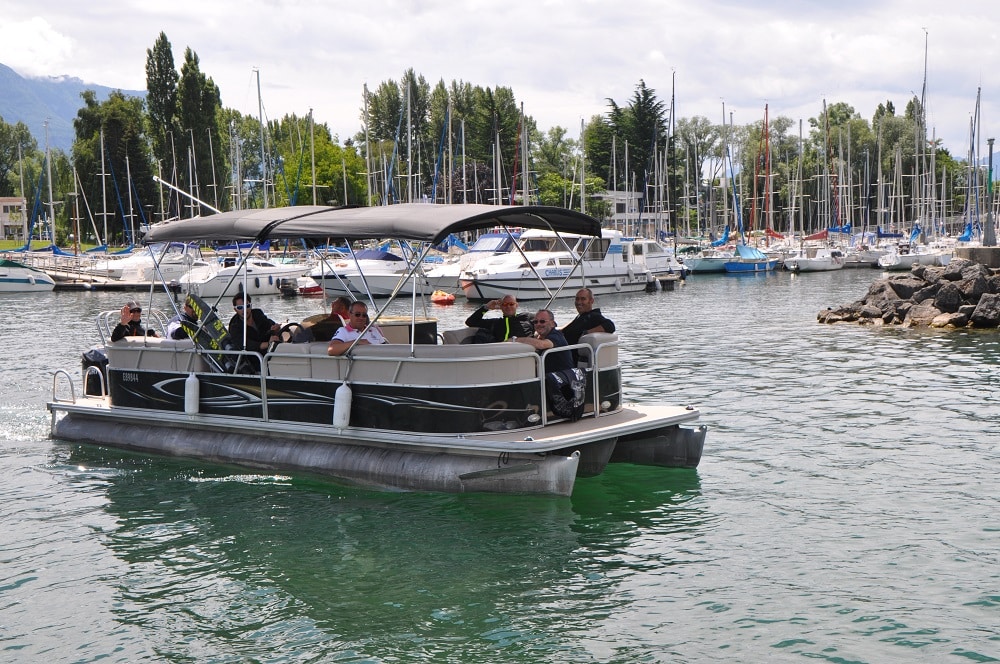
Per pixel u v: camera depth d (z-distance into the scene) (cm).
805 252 7062
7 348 2578
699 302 4138
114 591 832
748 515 1001
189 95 8569
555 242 4488
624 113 10444
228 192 8675
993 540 914
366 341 1110
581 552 898
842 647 700
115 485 1150
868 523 970
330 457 1113
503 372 1030
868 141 11125
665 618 755
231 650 717
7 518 1034
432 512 1010
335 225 1099
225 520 1007
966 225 8019
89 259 6306
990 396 1641
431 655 700
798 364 2097
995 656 682
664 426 1118
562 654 698
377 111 12475
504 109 10275
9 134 14375
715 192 11762
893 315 2967
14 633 754
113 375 1341
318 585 832
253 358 1218
